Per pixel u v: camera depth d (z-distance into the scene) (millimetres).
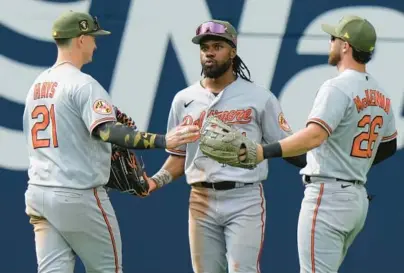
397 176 25406
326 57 25266
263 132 21531
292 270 25469
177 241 25547
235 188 21172
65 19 20031
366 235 25547
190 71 25312
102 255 20172
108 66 25281
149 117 25344
